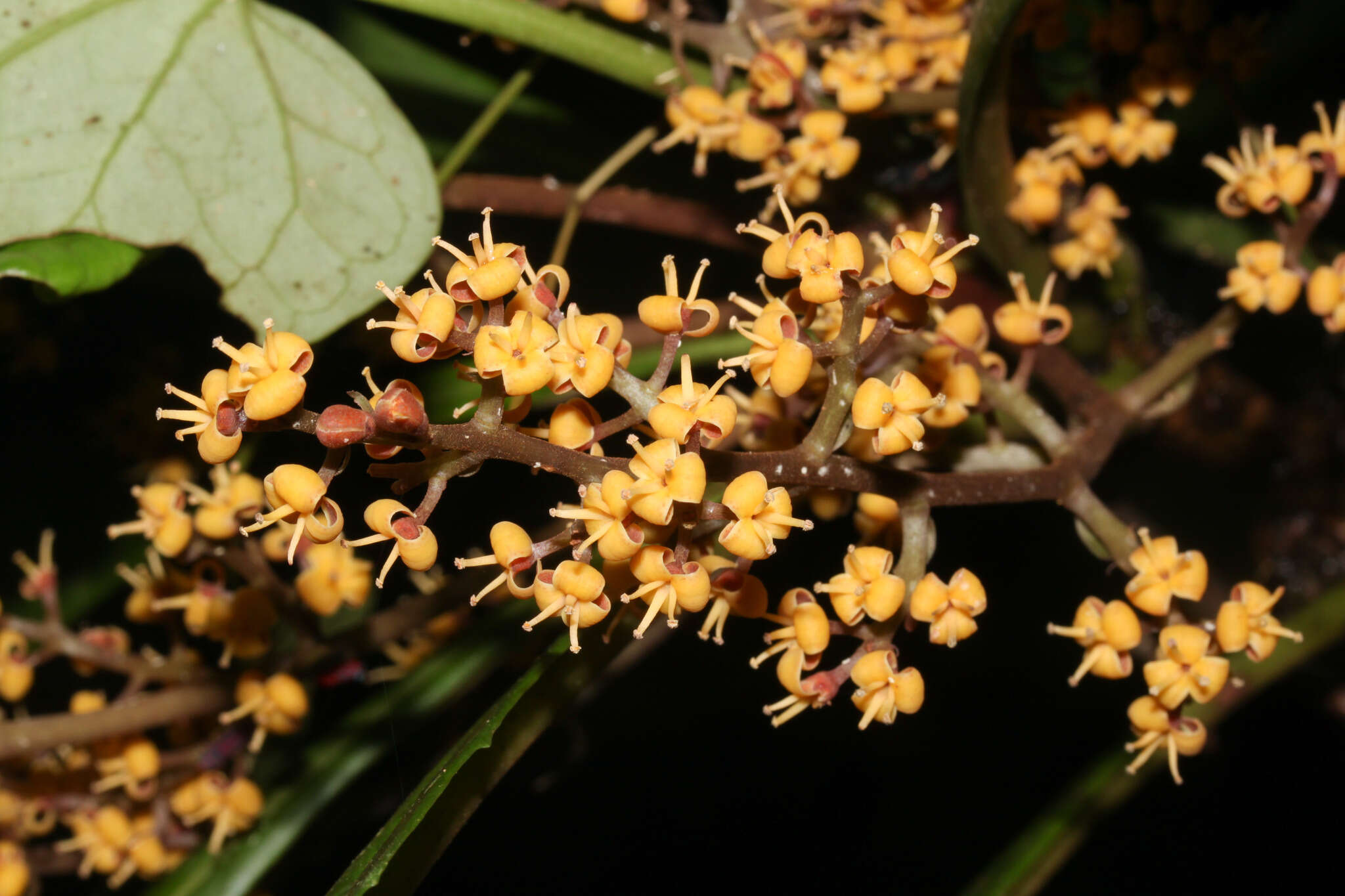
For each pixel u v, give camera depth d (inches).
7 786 8.8
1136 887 10.4
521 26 8.5
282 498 6.6
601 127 9.5
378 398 6.6
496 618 8.8
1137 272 9.3
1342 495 10.0
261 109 8.1
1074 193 8.9
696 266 9.7
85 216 7.9
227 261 8.1
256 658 8.5
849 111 8.3
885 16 8.5
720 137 8.2
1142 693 10.0
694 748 10.9
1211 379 10.0
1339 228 9.6
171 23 8.1
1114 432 8.0
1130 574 7.7
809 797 10.9
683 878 10.9
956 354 7.7
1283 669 8.9
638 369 8.8
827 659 10.5
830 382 7.0
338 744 8.9
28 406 10.0
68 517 10.0
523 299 6.9
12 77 7.9
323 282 8.2
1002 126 8.2
